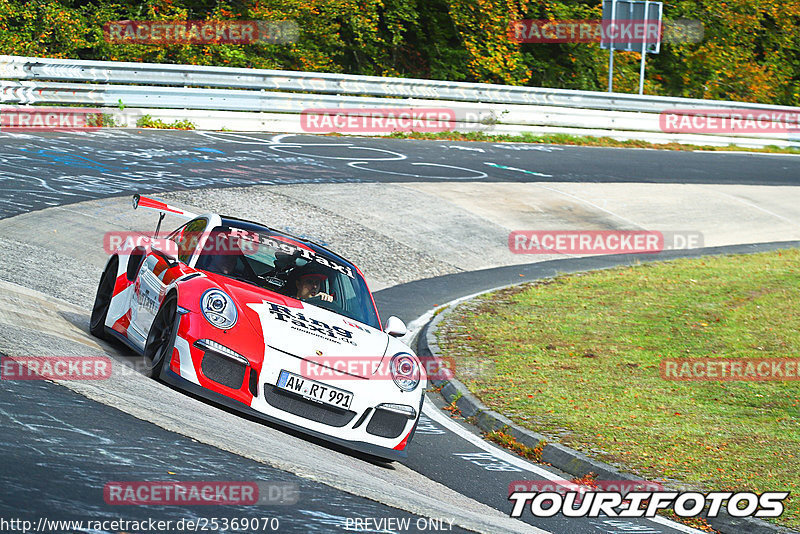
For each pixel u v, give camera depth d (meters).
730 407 16.78
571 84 74.62
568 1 75.50
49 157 31.17
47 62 37.28
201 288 11.98
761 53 88.50
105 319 14.92
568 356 19.92
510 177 39.81
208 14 57.75
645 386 17.95
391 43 67.62
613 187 40.50
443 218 32.44
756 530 11.34
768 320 23.25
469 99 49.09
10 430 8.43
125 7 57.12
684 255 32.06
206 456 9.05
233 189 30.62
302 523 7.69
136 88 39.94
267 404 11.24
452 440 14.65
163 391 11.31
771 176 47.25
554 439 14.57
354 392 11.48
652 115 54.12
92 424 9.19
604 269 29.27
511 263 29.58
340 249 27.28
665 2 81.75
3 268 18.38
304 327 12.01
